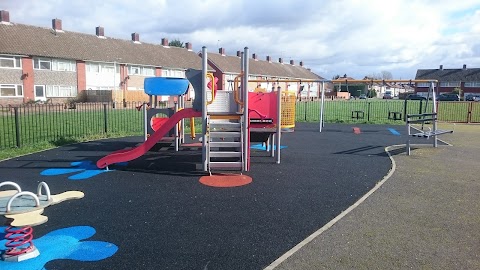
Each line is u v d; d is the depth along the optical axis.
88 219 5.50
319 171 8.78
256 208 6.03
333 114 29.67
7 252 4.20
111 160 8.98
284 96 9.95
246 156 8.75
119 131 16.22
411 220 5.43
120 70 46.31
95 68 43.62
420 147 12.56
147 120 12.18
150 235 4.91
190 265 4.09
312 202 6.36
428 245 4.55
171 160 10.04
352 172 8.68
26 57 37.00
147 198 6.58
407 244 4.58
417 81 14.91
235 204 6.24
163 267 4.04
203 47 8.45
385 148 12.35
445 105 39.69
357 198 6.59
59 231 5.03
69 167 9.12
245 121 8.66
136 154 9.01
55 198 5.49
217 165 8.54
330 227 5.17
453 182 7.65
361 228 5.12
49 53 38.78
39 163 9.57
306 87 77.12
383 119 24.19
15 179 7.91
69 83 41.09
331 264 4.06
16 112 11.66
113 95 40.56
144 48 52.25
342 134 16.64
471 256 4.26
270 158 10.45
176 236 4.88
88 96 41.59
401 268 3.97
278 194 6.84
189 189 7.18
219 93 10.51
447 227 5.15
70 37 43.81
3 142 12.56
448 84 85.75
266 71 70.00
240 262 4.16
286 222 5.39
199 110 8.80
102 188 7.24
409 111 31.69
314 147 12.64
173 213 5.78
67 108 29.91
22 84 36.94
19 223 4.31
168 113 12.11
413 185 7.42
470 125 20.59
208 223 5.35
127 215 5.68
